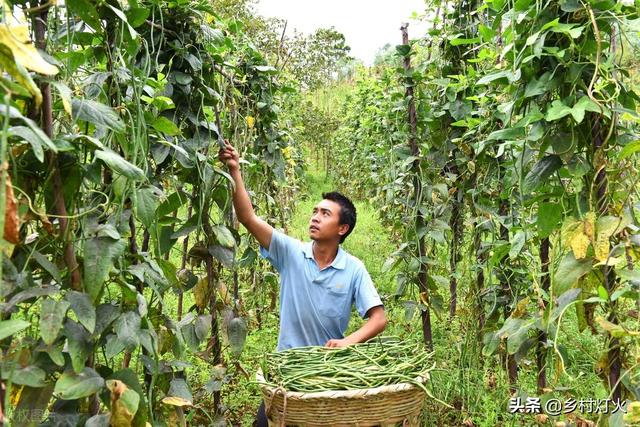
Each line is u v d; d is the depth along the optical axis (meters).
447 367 3.08
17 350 1.15
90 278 1.27
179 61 2.17
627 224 1.52
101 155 1.24
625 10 1.63
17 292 1.24
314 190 14.40
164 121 1.75
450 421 2.86
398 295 3.05
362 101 8.23
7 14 1.05
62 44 1.60
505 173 2.83
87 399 1.39
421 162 3.03
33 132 1.07
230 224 2.47
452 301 3.93
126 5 1.57
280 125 5.20
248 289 4.02
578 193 1.68
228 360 3.18
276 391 1.81
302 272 2.47
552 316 1.62
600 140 1.66
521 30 1.74
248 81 3.48
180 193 2.14
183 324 2.14
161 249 2.16
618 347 1.64
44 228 1.28
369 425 1.80
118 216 1.48
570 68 1.61
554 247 1.76
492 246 2.77
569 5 1.58
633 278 1.48
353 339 2.31
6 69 0.96
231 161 2.33
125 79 1.72
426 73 3.24
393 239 5.45
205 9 2.20
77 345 1.25
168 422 1.73
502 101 2.61
